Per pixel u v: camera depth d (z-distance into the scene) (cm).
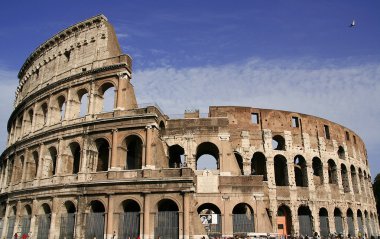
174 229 5381
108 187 5775
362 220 8669
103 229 5666
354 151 9275
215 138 6675
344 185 8612
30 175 7200
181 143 6681
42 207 6481
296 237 6575
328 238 7006
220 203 6291
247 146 7356
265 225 6194
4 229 7031
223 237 5959
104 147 6619
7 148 8294
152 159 5797
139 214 5584
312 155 7869
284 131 7706
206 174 6462
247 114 7612
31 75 8588
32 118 7844
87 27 7319
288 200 7169
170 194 5522
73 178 6181
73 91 6950
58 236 5975
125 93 6375
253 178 6450
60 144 6556
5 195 7462
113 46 7038
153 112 6003
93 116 6456
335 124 8769
